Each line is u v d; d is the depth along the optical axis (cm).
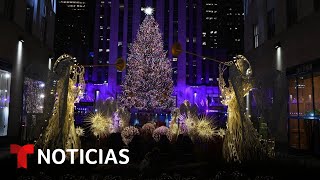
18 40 2317
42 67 2833
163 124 1565
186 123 1248
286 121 2072
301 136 1847
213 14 10506
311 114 1738
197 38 7644
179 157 944
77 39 9850
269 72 2411
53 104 1057
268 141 1162
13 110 2198
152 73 4216
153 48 4378
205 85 7538
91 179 686
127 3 7444
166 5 7488
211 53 9019
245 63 1101
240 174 673
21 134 1897
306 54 1836
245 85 1066
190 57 7519
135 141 1022
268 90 2247
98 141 1123
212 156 1005
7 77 2139
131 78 4597
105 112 1550
